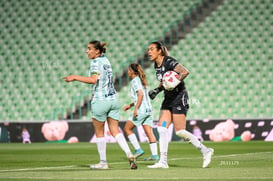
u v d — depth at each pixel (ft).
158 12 319.88
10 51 319.06
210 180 73.31
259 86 285.23
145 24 316.40
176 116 98.78
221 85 285.64
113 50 307.58
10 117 295.89
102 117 98.07
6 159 136.26
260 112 278.87
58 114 288.92
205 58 296.10
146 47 306.14
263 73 289.33
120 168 100.42
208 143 217.97
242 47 298.76
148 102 132.87
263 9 311.06
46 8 332.39
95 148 189.26
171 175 81.35
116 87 292.81
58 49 315.37
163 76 98.84
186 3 320.91
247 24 307.17
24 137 241.76
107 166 100.17
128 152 96.27
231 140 237.66
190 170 91.35
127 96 283.79
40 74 304.71
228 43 301.02
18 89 302.25
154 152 131.03
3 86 304.71
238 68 291.38
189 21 314.96
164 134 99.91
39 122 242.17
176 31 311.27
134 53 305.12
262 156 135.13
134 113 128.47
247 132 237.86
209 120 238.68
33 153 162.40
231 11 312.50
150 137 131.95
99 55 98.27
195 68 292.81
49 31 323.57
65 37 319.47
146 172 87.61
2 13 334.24
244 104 280.31
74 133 240.94
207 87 285.23
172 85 96.53
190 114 276.00
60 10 330.34
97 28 319.47
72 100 271.08
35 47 318.24
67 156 147.23
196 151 166.30
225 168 96.27
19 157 143.95
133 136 132.05
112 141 236.84
